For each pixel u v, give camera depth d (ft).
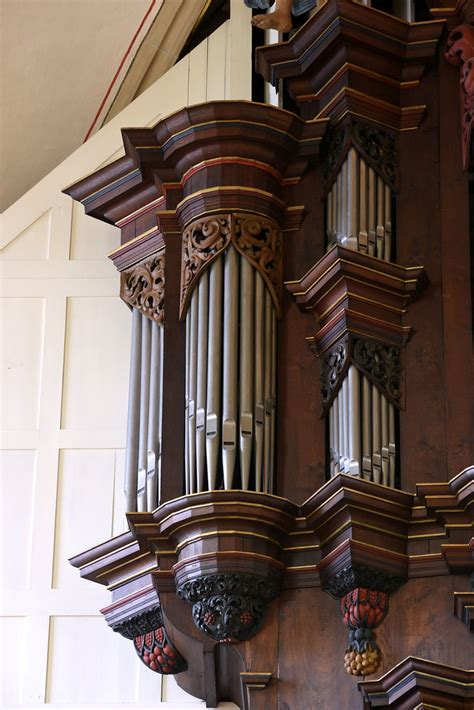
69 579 31.50
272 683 26.71
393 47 30.81
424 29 30.76
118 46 38.04
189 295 29.32
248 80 35.37
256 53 31.89
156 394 29.73
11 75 37.86
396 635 26.50
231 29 35.88
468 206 29.60
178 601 27.58
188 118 29.76
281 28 31.86
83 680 30.73
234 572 26.55
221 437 27.86
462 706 25.23
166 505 27.12
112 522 31.89
